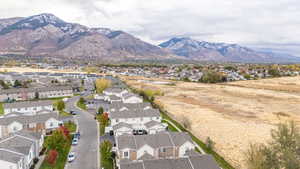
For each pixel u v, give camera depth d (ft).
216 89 506.07
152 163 121.90
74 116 255.50
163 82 607.78
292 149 107.96
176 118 267.39
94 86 476.13
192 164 123.34
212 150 177.47
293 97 420.77
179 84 577.84
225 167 150.82
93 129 212.23
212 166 123.95
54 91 366.43
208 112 307.99
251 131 230.48
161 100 382.01
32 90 350.43
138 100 297.74
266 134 221.25
